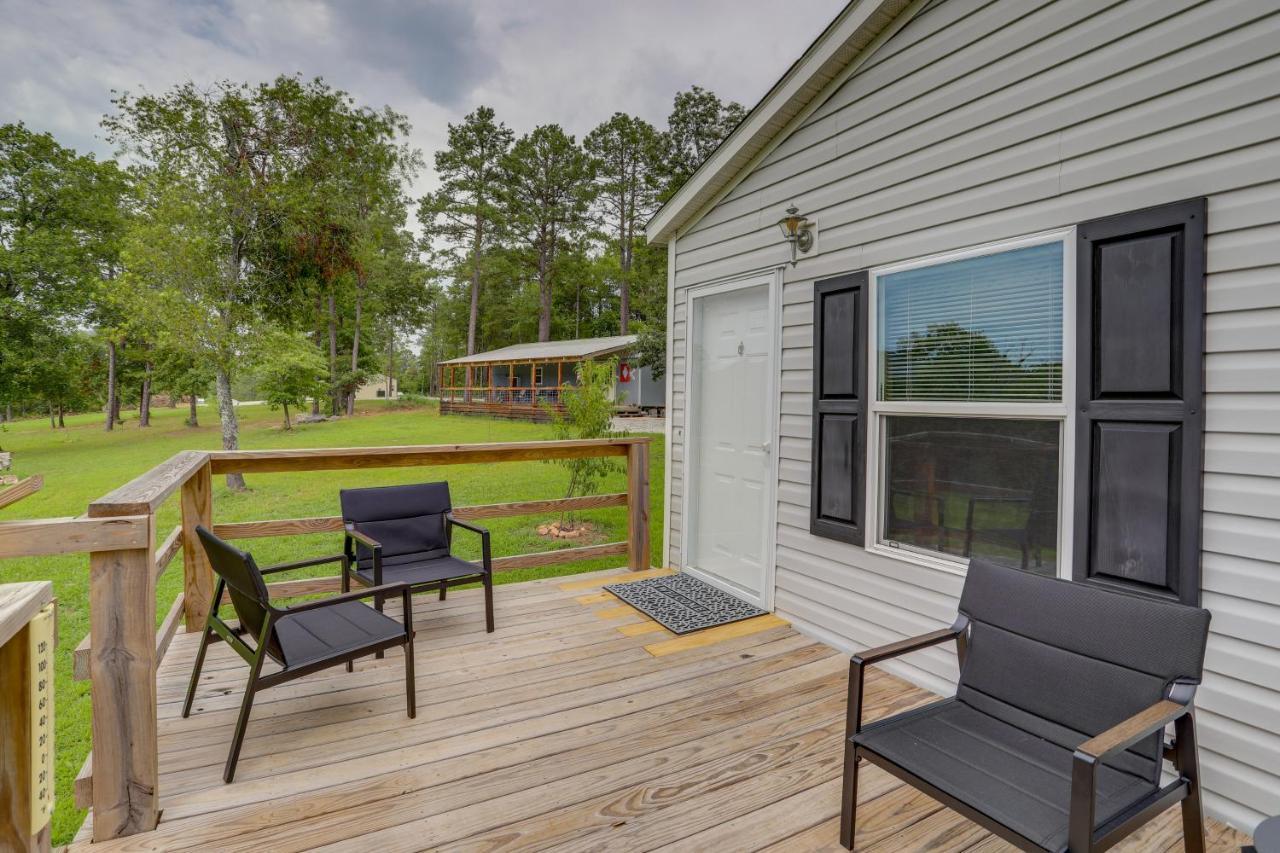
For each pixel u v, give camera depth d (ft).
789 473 12.14
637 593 13.62
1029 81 8.24
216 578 11.53
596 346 71.61
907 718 6.30
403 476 38.78
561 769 7.34
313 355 41.75
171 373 66.03
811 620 11.59
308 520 12.26
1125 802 4.93
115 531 5.90
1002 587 6.68
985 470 8.86
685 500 15.26
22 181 58.70
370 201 42.83
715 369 14.43
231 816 6.43
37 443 63.46
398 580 10.62
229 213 35.01
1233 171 6.45
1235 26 6.44
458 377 105.09
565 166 98.22
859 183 10.64
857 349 10.62
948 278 9.30
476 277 99.91
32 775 3.38
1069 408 7.82
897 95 9.99
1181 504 6.79
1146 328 7.07
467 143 96.78
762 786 7.07
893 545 10.21
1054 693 5.98
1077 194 7.72
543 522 26.27
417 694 9.09
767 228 12.64
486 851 5.99
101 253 60.70
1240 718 6.46
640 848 6.07
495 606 12.89
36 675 3.43
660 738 8.02
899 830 6.37
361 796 6.79
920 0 9.60
